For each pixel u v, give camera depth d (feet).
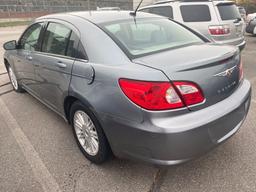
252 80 19.51
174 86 7.61
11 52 17.01
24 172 10.09
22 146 11.84
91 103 9.01
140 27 10.66
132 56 8.76
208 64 8.19
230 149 10.80
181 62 8.02
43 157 10.97
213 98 8.41
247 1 83.15
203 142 8.02
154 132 7.60
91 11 12.37
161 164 7.93
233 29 22.02
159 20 11.74
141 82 7.68
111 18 10.86
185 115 7.80
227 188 8.84
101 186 9.21
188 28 11.98
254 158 10.21
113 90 8.29
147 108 7.65
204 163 10.05
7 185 9.46
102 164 10.25
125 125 8.14
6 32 73.05
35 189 9.23
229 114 8.59
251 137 11.60
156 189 8.96
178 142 7.61
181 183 9.16
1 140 12.41
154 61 8.22
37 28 13.74
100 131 9.30
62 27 11.44
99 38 9.59
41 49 12.95
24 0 122.93
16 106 16.33
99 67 8.91
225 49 9.54
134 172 9.77
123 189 9.04
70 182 9.48
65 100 11.01
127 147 8.45
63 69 10.61
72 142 12.00
